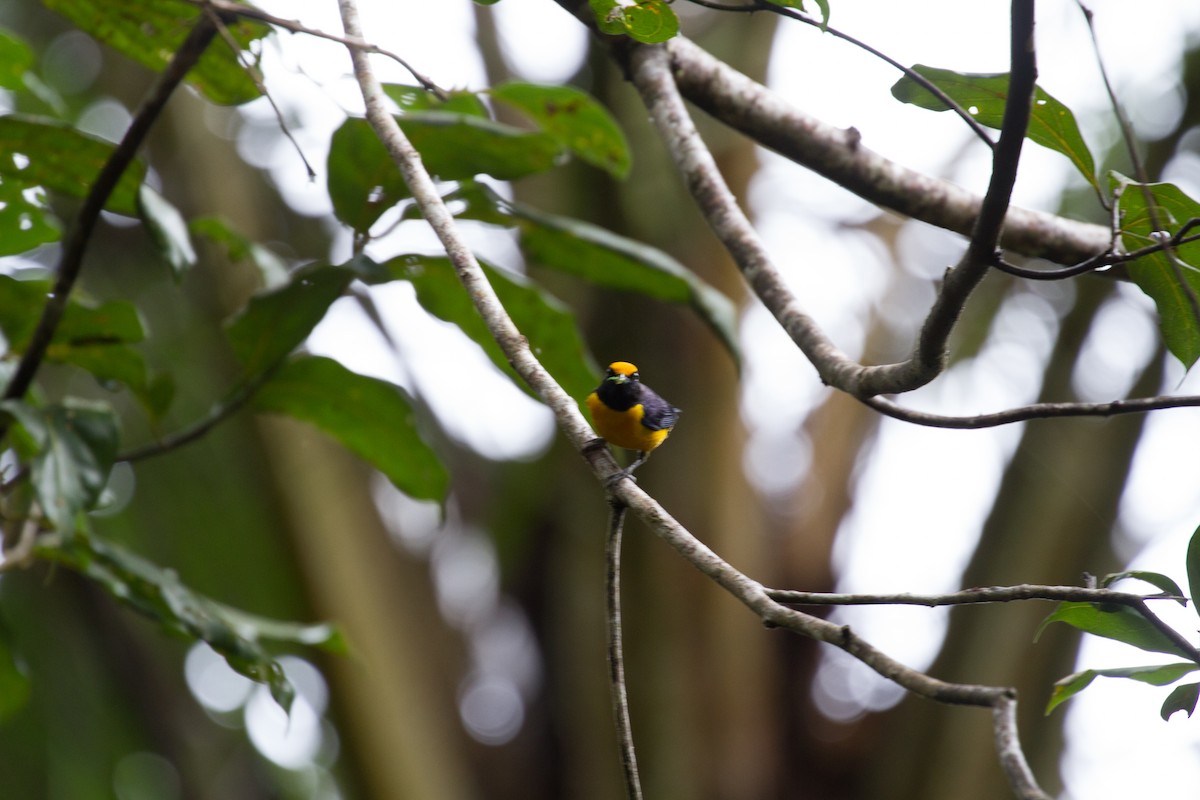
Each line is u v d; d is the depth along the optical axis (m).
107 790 12.60
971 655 11.89
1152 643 4.68
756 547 12.98
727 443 12.80
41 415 6.32
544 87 7.57
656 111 6.84
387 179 6.85
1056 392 12.09
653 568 12.59
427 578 13.69
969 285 4.22
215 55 7.40
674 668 12.32
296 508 11.70
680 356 12.88
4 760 11.84
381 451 8.02
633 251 7.66
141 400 7.46
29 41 13.54
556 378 7.81
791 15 4.95
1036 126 5.16
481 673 14.41
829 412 14.53
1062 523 11.69
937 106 5.30
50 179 7.20
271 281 8.06
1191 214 4.90
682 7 13.57
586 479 13.41
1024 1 3.66
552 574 13.57
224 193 12.33
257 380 7.32
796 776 12.84
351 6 6.04
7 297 7.37
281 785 14.49
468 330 7.70
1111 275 5.81
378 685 11.70
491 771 13.27
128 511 12.76
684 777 12.00
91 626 12.63
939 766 11.97
